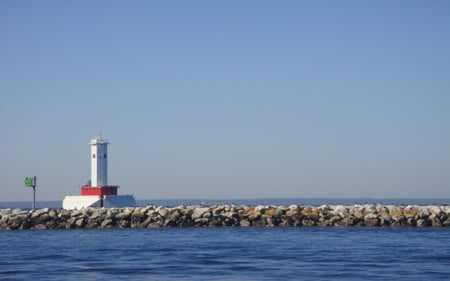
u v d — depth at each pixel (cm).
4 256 4591
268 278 3434
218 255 4544
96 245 5378
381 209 7862
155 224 7794
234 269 3800
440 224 7594
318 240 5669
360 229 7100
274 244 5316
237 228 7406
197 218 7825
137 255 4588
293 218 7738
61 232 7144
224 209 7994
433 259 4228
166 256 4506
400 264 3984
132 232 6944
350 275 3528
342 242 5466
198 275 3559
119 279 3428
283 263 4066
